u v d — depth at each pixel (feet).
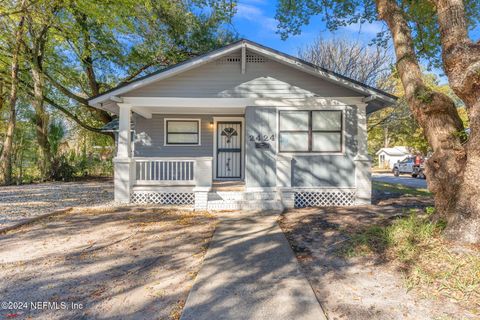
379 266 12.20
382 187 42.98
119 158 26.94
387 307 9.18
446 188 14.74
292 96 27.04
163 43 50.01
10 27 39.04
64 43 45.32
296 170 27.09
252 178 27.04
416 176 74.23
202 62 26.02
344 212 22.85
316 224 19.22
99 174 60.49
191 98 26.81
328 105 26.89
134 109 30.40
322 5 30.32
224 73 26.99
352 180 26.94
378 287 10.48
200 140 35.88
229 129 36.11
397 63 17.40
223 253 13.93
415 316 8.67
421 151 79.97
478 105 13.28
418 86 16.03
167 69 25.85
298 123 27.17
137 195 27.63
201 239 16.33
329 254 13.78
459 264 11.31
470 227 13.10
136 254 13.93
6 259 13.16
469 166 13.60
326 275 11.55
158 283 10.93
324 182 26.96
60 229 18.16
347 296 9.90
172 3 46.96
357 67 59.26
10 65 43.65
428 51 28.07
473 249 12.39
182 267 12.44
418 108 15.87
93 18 37.81
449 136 14.90
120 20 36.63
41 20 35.94
